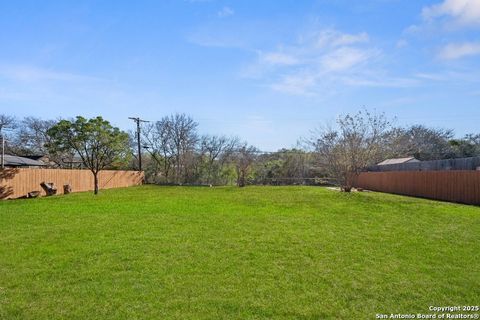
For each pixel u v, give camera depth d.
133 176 30.27
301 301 3.75
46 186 19.14
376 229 7.69
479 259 5.33
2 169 16.67
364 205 12.33
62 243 6.20
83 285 4.16
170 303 3.67
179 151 34.28
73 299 3.75
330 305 3.66
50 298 3.78
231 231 7.33
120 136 19.91
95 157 19.66
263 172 32.62
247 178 32.16
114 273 4.59
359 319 3.37
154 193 18.83
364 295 3.93
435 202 14.25
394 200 14.62
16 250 5.71
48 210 10.69
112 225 7.97
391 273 4.67
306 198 15.08
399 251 5.78
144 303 3.66
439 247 6.05
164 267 4.85
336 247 6.02
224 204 12.41
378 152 21.98
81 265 4.93
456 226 8.12
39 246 5.98
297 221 8.69
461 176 14.71
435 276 4.55
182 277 4.46
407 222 8.66
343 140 21.33
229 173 33.50
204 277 4.47
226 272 4.67
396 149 23.69
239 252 5.65
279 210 10.79
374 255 5.53
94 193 19.00
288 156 32.75
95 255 5.43
